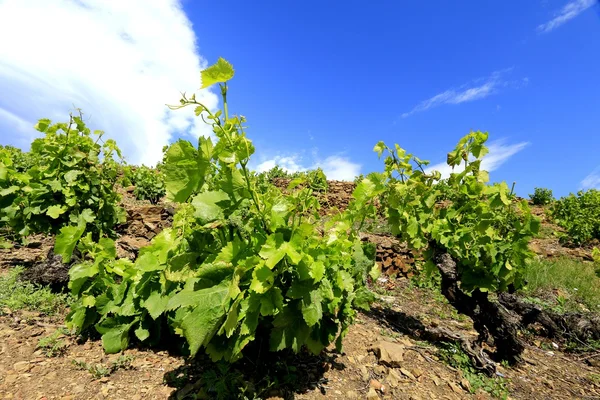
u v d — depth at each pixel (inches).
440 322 173.3
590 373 141.3
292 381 95.3
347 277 94.8
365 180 102.8
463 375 121.4
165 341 111.3
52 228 165.3
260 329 95.9
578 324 170.1
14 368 89.2
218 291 75.6
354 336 136.4
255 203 83.9
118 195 188.2
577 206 492.4
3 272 161.3
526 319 154.6
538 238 408.8
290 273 84.1
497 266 138.3
